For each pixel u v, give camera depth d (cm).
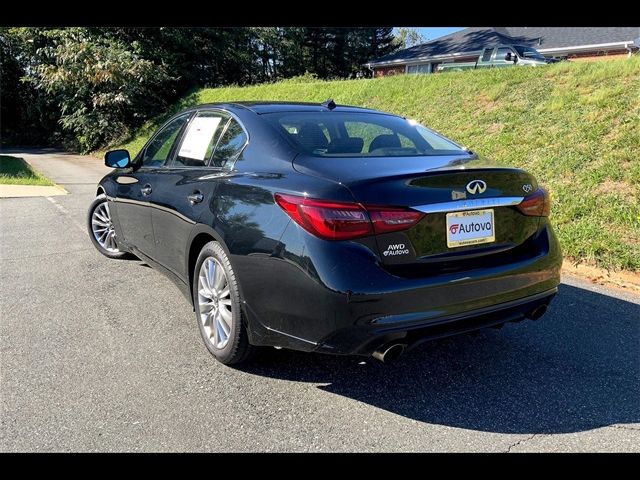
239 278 289
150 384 299
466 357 335
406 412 275
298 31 4012
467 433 257
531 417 271
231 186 307
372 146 326
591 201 592
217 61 2767
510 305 288
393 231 254
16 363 320
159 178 398
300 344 267
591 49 2220
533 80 1061
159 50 2464
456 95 1148
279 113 346
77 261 538
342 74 4469
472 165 295
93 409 273
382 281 249
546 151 757
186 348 344
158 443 247
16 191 1025
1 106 2839
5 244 607
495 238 288
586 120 798
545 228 317
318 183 263
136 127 2345
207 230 316
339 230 249
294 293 260
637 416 271
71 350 339
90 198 954
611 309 411
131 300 429
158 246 405
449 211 269
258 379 306
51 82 2220
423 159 305
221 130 359
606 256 498
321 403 283
